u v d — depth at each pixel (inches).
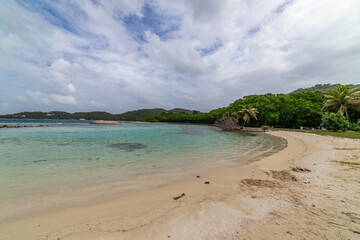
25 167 285.0
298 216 125.0
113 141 653.9
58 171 265.9
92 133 994.1
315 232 104.5
